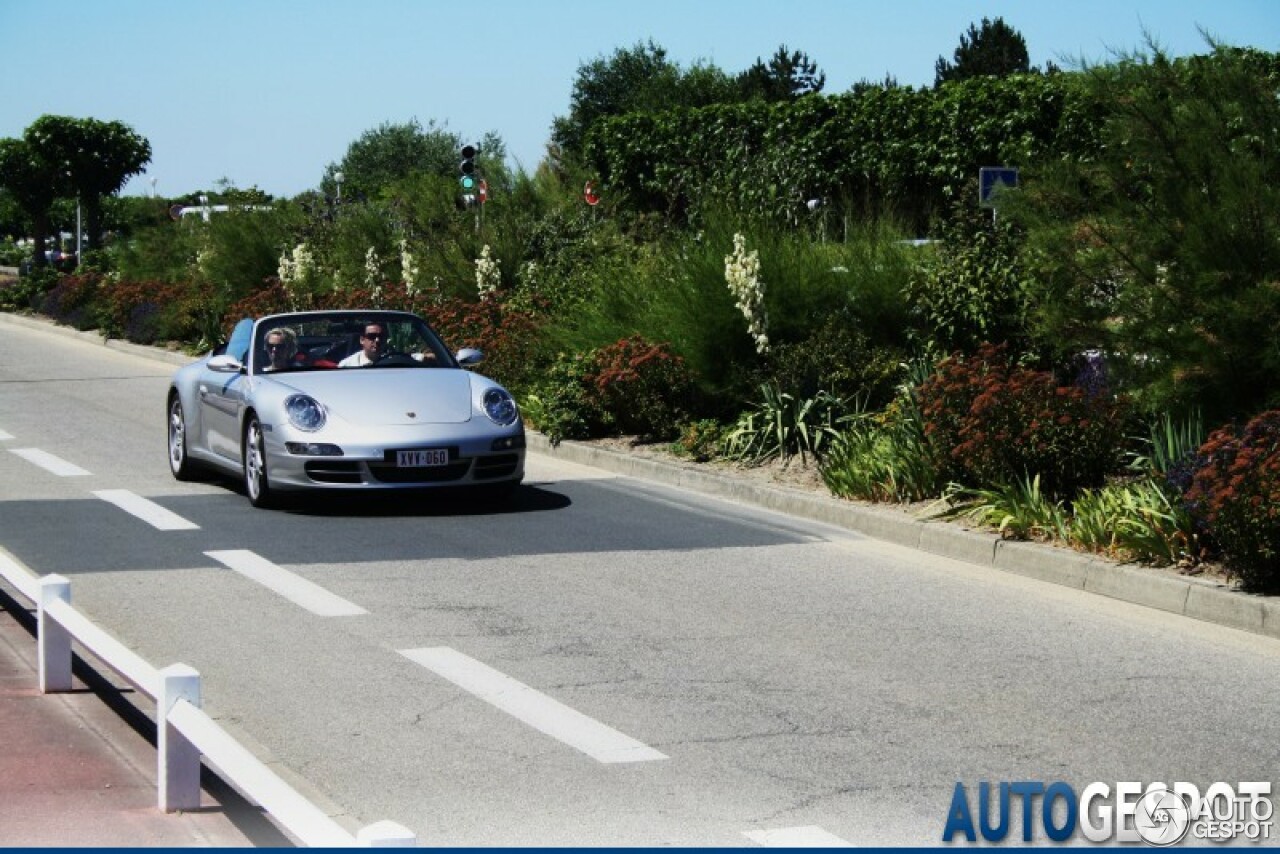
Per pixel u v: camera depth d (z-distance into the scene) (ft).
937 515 34.91
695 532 35.50
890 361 45.37
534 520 36.83
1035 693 22.16
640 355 48.47
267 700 21.47
